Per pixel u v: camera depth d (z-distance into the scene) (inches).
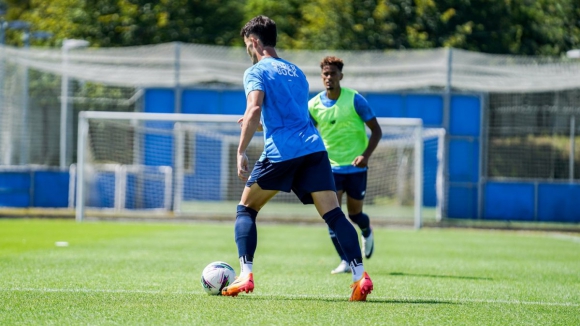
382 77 2704.2
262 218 2628.0
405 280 973.8
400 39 3452.3
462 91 2716.5
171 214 2746.1
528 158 2736.2
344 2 3503.9
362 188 1091.9
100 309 670.5
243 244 735.7
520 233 2258.9
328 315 653.9
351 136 1085.1
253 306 693.3
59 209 2792.8
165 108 2817.4
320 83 2704.2
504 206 2716.5
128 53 2753.4
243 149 701.9
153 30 3860.7
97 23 3836.1
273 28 745.0
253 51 744.3
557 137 2716.5
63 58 2746.1
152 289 814.5
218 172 2785.4
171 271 1020.5
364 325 612.4
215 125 2773.1
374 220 2714.1
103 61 2748.5
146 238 1685.5
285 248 1501.0
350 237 729.0
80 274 962.7
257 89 706.8
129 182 2773.1
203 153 2787.9
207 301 720.3
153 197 2778.1
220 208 2783.0
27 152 2817.4
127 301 717.3
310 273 1039.0
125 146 2787.9
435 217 2736.2
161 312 657.0
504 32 3518.7
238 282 730.8
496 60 2630.4
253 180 733.9
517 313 698.2
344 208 2691.9
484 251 1534.2
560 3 3543.3
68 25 3804.1
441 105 2723.9
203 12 4065.0
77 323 605.9
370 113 1077.1
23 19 4168.3
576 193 2677.2
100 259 1182.9
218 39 3969.0
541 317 681.0
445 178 2726.4
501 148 2748.5
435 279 994.7
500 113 2748.5
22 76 2783.0
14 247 1381.6
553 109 2719.0
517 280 1009.5
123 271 1012.5
